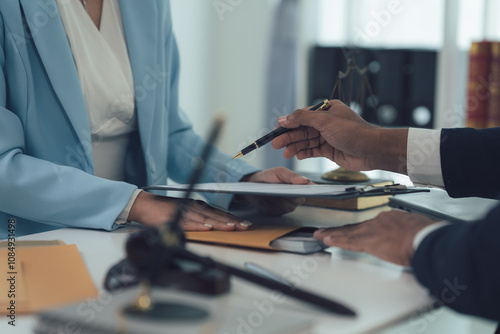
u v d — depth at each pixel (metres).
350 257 0.76
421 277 0.61
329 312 0.55
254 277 0.57
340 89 1.26
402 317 0.55
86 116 1.16
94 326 0.46
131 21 1.32
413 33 3.04
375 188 0.90
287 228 0.89
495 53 2.50
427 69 2.93
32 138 1.13
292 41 3.27
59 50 1.14
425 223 0.69
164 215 0.91
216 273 0.56
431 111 2.93
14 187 0.95
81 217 0.95
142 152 1.37
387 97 2.99
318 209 1.18
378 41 3.08
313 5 3.27
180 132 1.47
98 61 1.26
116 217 0.93
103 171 1.32
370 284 0.64
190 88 3.13
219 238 0.82
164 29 1.41
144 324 0.46
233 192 0.86
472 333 1.17
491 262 0.54
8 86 1.12
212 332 0.46
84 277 0.65
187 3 3.07
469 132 0.96
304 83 3.32
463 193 0.96
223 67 3.21
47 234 0.91
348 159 1.08
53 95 1.15
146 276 0.50
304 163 3.32
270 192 0.84
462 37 3.01
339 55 3.20
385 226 0.71
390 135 0.99
